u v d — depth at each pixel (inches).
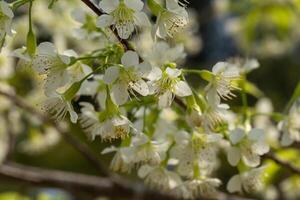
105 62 21.0
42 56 20.7
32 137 39.3
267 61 83.0
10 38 21.1
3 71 33.5
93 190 33.1
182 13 20.6
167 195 31.4
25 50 21.3
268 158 27.1
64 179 33.3
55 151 69.8
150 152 22.9
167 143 23.2
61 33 35.7
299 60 83.8
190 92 21.1
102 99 23.2
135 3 20.2
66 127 35.2
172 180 23.7
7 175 32.8
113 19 20.2
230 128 24.1
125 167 23.4
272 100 84.0
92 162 33.2
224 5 51.6
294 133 25.7
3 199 34.2
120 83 20.4
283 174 35.8
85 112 22.8
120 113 21.3
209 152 22.9
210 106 22.4
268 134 30.5
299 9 42.9
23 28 35.5
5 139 36.9
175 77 21.0
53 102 21.1
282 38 51.7
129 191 32.6
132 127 21.3
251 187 24.0
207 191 23.7
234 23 49.4
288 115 25.7
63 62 20.7
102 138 21.4
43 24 37.1
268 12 43.8
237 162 23.2
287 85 84.7
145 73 20.5
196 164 23.5
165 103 22.0
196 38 43.3
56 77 20.7
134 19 20.3
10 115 35.9
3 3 20.4
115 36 21.1
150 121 23.6
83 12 24.0
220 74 22.3
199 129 22.9
